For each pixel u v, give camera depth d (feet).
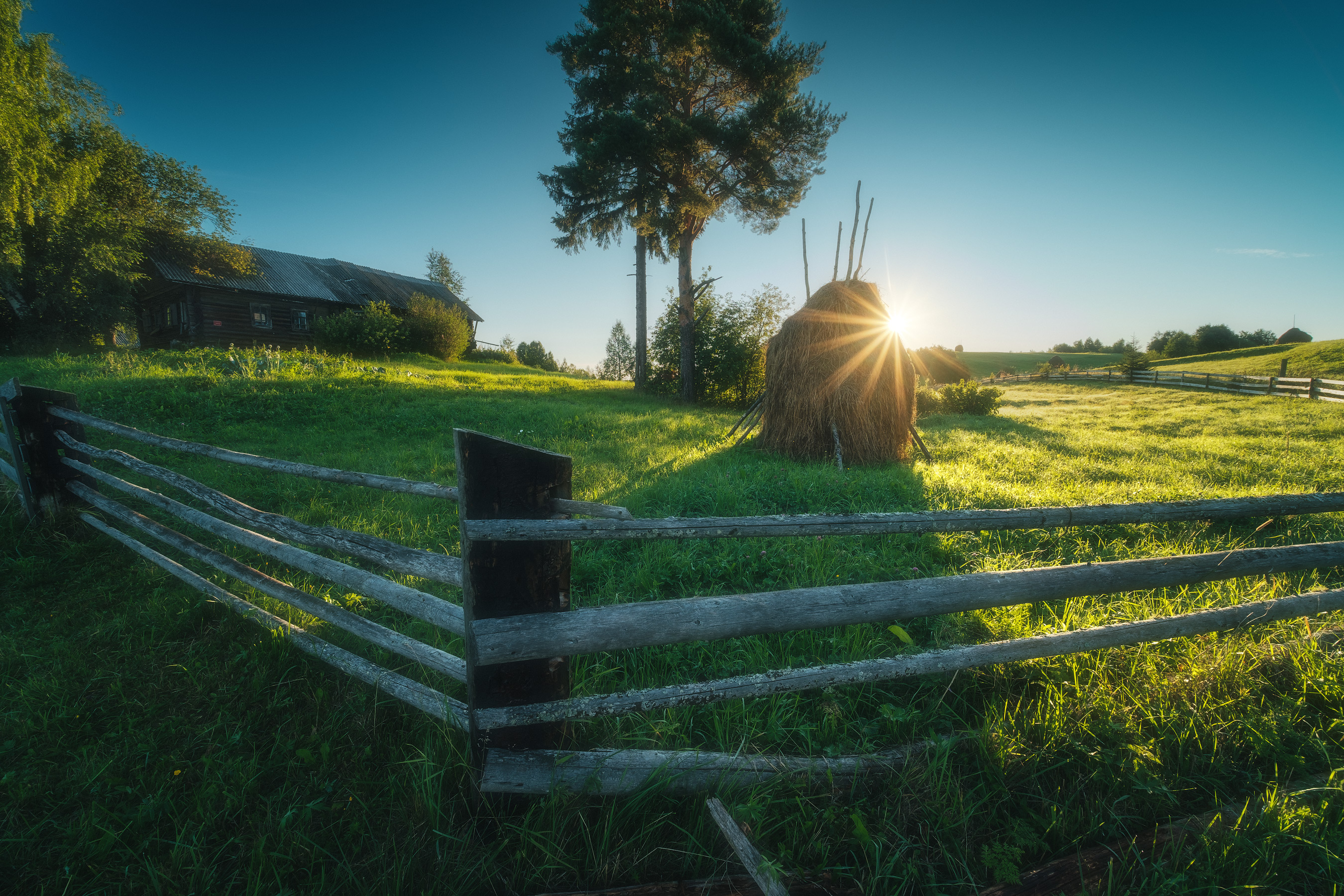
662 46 55.31
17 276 63.31
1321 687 7.47
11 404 13.32
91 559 12.82
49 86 65.10
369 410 34.09
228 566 9.75
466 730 6.38
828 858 5.37
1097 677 7.95
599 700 5.75
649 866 5.44
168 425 27.84
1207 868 5.02
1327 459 25.77
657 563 12.32
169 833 5.98
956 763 6.46
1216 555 7.47
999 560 12.75
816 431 26.84
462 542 5.41
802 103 56.95
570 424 33.76
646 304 71.10
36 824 6.07
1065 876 5.06
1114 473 23.26
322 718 7.63
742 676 6.02
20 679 8.58
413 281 111.96
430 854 5.58
